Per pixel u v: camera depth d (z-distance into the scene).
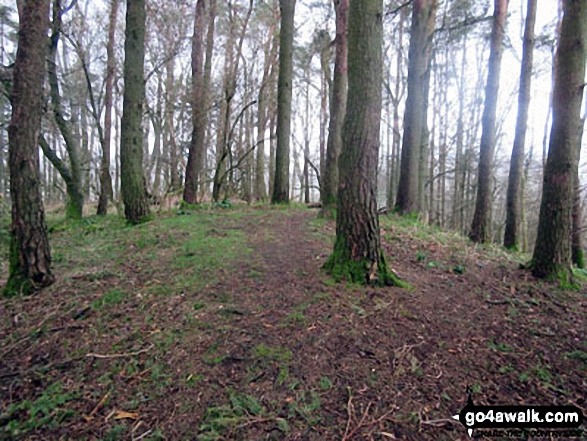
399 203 9.09
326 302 3.62
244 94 15.06
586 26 4.63
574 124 4.76
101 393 2.45
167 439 2.06
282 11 9.73
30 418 2.22
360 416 2.26
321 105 22.28
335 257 4.30
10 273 4.19
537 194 20.28
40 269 4.23
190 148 11.35
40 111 4.23
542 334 3.42
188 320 3.33
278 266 4.68
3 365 2.78
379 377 2.62
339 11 7.51
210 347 2.90
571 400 2.50
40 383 2.57
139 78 7.75
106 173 11.74
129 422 2.19
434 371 2.73
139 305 3.69
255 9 16.52
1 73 5.34
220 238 6.10
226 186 14.54
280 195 10.47
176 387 2.49
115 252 5.71
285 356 2.78
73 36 10.18
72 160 10.63
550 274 4.86
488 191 7.98
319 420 2.21
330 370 2.66
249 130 20.72
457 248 6.46
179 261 4.94
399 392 2.48
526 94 8.10
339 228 4.26
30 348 3.02
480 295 4.29
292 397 2.39
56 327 3.33
